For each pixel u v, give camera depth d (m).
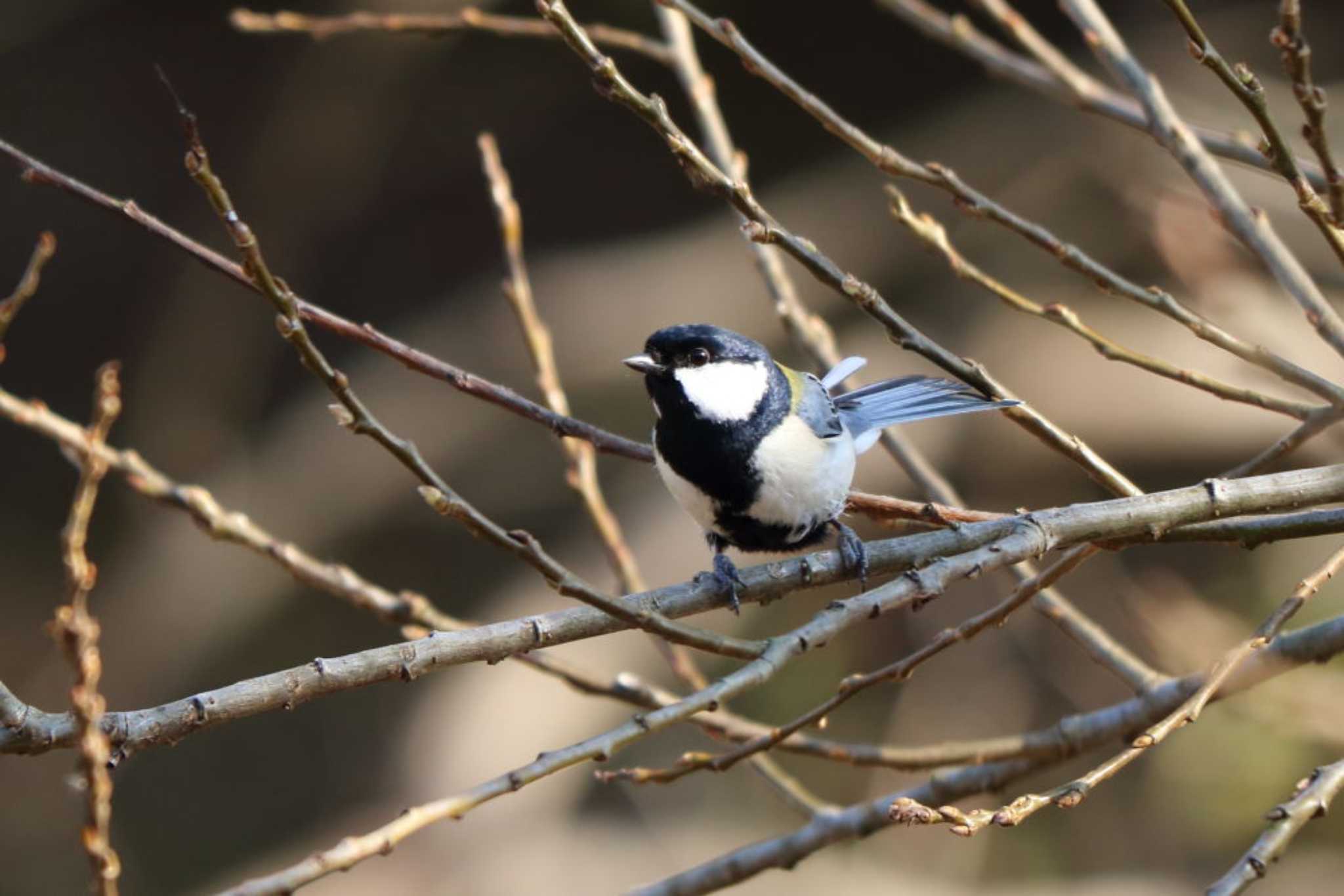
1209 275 8.45
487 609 15.87
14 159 4.88
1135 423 13.63
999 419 14.08
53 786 17.47
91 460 3.02
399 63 17.19
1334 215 4.30
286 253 18.28
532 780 3.51
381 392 17.42
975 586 13.43
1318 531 4.78
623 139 18.17
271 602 17.00
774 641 4.11
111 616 17.44
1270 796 11.20
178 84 19.09
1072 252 4.87
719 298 16.02
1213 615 10.36
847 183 16.28
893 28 16.66
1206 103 14.39
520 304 6.26
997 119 15.55
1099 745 5.66
